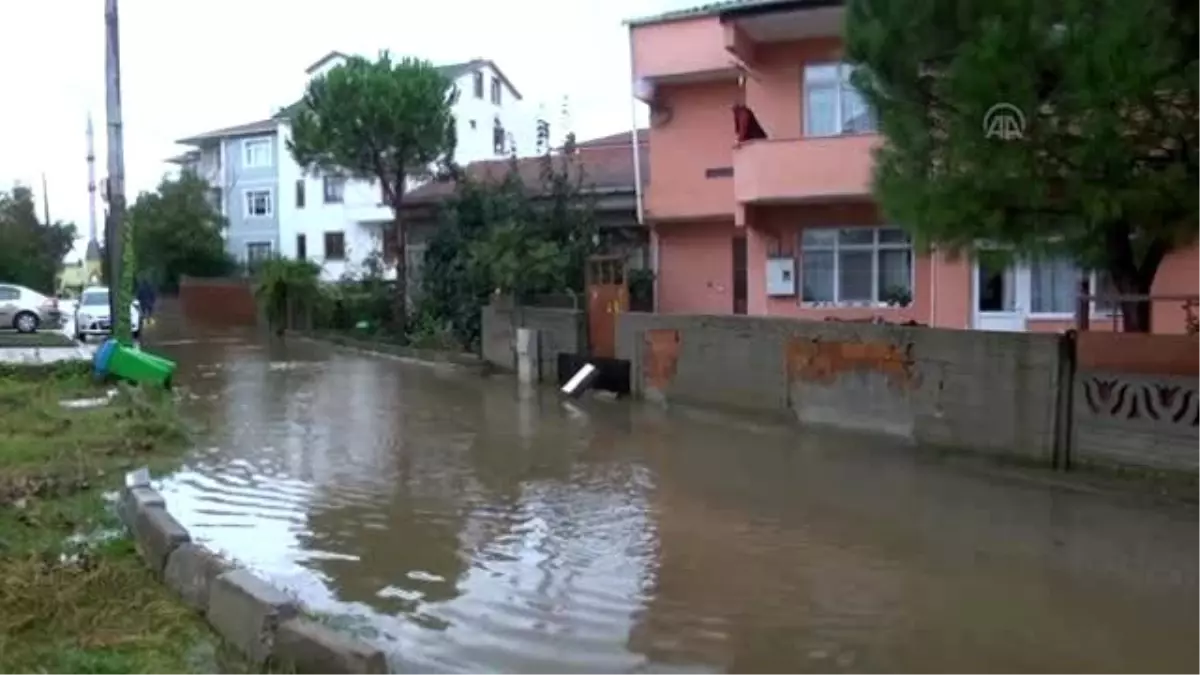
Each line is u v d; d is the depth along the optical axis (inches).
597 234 913.5
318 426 563.8
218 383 778.2
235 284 1626.5
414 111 1125.1
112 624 219.0
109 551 275.4
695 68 836.0
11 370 706.8
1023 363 440.8
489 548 315.9
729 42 730.8
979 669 221.3
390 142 1133.1
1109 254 409.1
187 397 685.3
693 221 892.0
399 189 1167.0
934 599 267.4
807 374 558.9
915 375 493.4
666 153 884.6
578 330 767.7
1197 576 286.4
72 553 273.0
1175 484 386.0
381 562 299.6
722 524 347.3
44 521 311.3
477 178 1115.3
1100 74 323.0
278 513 358.3
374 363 951.6
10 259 1900.8
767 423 574.2
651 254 922.7
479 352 943.7
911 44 382.0
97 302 1227.2
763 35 756.0
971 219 371.6
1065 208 369.4
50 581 241.9
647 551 313.6
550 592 272.8
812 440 518.9
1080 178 347.9
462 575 287.4
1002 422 450.3
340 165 1161.4
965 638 239.6
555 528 341.1
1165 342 402.0
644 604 263.3
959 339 469.1
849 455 476.1
